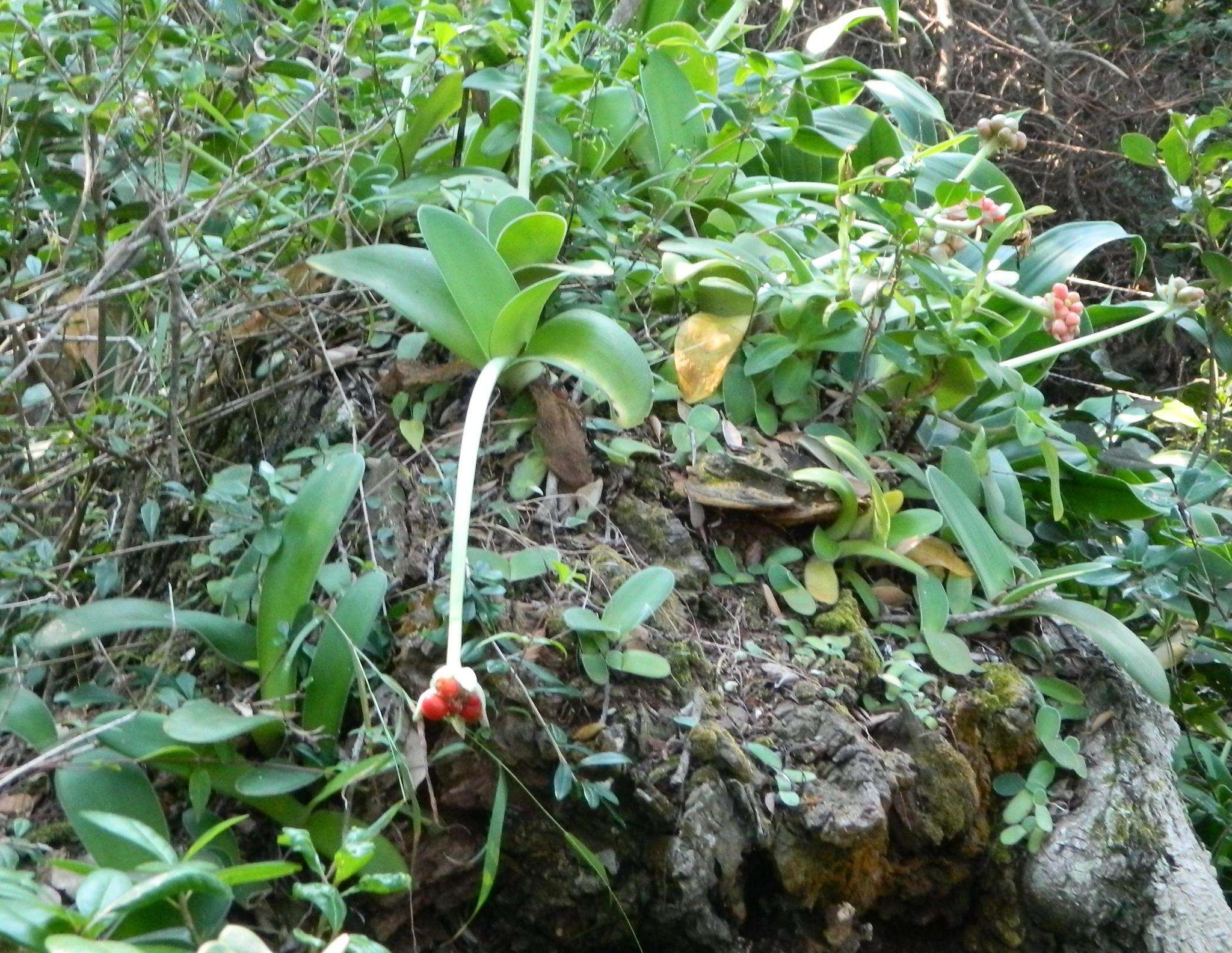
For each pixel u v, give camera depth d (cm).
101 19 139
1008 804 141
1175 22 454
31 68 142
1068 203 449
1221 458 235
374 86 176
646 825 125
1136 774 144
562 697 126
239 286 156
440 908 126
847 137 239
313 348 167
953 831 135
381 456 152
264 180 162
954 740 140
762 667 138
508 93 171
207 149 190
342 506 129
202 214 146
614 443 154
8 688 121
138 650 153
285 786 116
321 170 173
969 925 143
